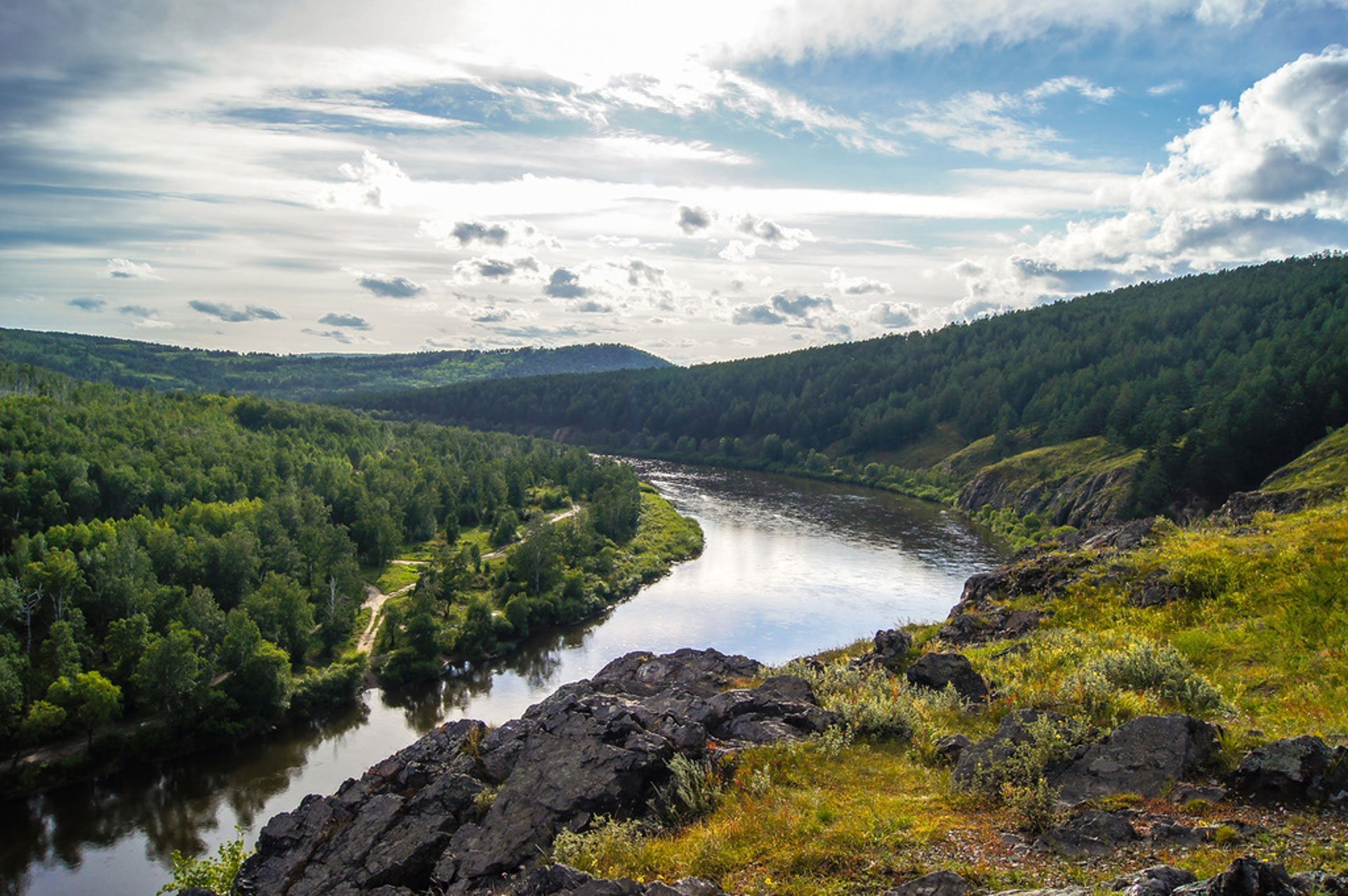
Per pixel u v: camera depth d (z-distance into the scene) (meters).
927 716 18.02
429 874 16.05
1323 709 15.88
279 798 47.47
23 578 65.19
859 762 16.12
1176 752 12.86
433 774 18.89
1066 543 40.44
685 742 17.11
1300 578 24.14
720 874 12.58
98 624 65.88
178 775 50.44
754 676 23.11
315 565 83.06
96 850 42.31
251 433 155.38
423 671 64.62
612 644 71.69
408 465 146.88
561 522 111.12
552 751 17.67
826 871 11.97
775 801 14.64
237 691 56.41
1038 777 13.12
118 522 86.38
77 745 51.75
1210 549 28.80
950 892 10.60
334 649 68.06
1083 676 17.95
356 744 54.41
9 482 90.94
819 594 82.38
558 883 12.56
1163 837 10.98
